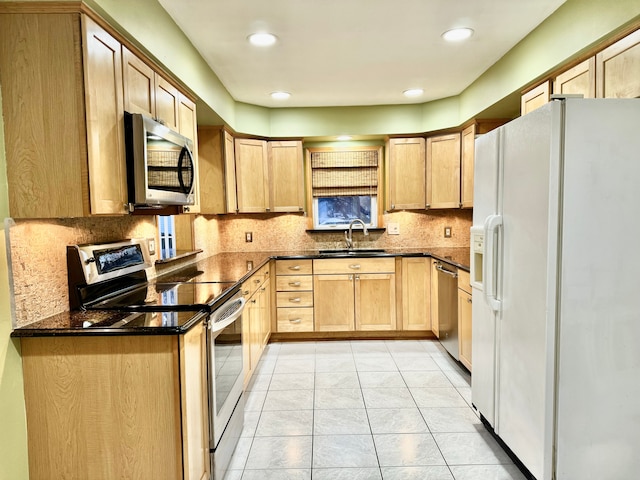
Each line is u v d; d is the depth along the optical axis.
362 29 2.41
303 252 4.44
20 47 1.45
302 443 2.18
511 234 1.86
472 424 2.35
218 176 3.62
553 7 2.19
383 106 4.09
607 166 1.57
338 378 3.08
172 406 1.49
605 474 1.65
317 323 4.05
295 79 3.26
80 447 1.52
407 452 2.08
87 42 1.46
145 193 1.74
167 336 1.48
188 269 3.06
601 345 1.61
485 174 2.13
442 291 3.57
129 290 2.18
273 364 3.42
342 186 4.50
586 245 1.58
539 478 1.68
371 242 4.50
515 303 1.84
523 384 1.79
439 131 4.00
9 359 1.44
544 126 1.59
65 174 1.48
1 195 1.45
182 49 2.37
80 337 1.48
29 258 1.55
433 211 4.45
